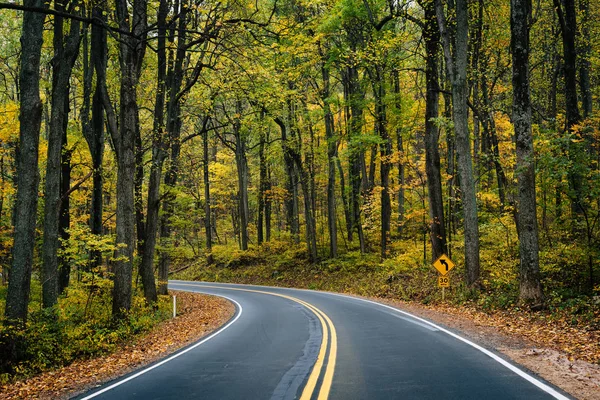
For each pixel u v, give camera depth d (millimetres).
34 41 10258
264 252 39031
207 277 40156
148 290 19281
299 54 21672
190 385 7059
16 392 8164
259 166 40500
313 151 31766
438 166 20266
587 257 12906
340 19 21266
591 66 22156
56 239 13547
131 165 15727
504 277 15281
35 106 10344
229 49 12625
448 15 19219
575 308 11195
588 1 20141
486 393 5621
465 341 9414
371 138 23422
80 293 16000
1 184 19609
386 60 20297
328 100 25141
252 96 17328
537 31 22531
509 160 17953
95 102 17844
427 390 5859
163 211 23531
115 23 16266
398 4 19797
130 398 6555
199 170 40625
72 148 17859
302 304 19750
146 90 22234
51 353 10898
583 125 13719
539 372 6637
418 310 15773
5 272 26469
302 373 7258
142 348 12031
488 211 21391
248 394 6199
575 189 12758
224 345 11047
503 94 25031
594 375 6398
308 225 33062
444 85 23891
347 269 29062
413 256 24922
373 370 7160
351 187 31672
